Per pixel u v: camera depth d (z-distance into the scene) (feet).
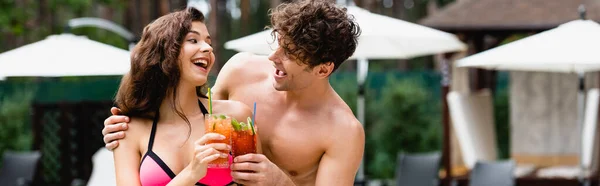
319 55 11.16
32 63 26.40
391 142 42.47
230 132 10.91
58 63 26.43
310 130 11.93
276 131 12.10
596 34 24.03
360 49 29.25
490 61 24.63
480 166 27.17
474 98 34.19
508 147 46.29
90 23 29.37
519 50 24.34
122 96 11.68
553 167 35.99
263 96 12.36
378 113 42.83
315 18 11.11
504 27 34.83
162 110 11.77
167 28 11.36
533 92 37.14
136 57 11.51
